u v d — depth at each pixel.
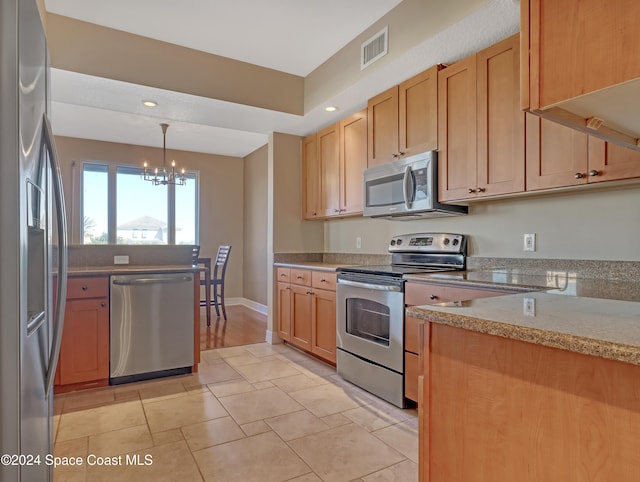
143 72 2.82
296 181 4.22
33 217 1.00
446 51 2.36
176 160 6.04
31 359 0.96
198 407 2.45
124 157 5.66
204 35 2.82
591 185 1.82
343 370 2.95
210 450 1.95
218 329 4.68
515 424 0.90
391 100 2.90
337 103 3.24
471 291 1.99
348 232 3.96
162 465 1.82
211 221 6.29
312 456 1.89
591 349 0.76
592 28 0.85
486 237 2.56
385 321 2.55
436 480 1.07
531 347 0.87
